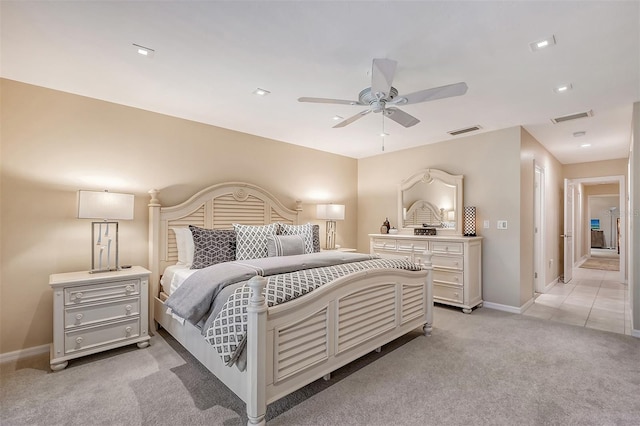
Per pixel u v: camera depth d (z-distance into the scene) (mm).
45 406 1930
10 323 2590
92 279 2531
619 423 1780
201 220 3637
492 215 4086
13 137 2609
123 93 2879
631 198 3174
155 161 3369
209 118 3568
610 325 3424
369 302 2498
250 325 1708
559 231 6121
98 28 1887
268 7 1688
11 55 2211
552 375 2316
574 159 5824
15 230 2617
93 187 2984
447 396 2043
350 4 1662
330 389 2123
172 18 1788
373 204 5484
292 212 4566
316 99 2297
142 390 2107
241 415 1846
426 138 4410
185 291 2369
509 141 3928
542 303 4352
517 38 1964
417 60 2236
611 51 2109
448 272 4020
